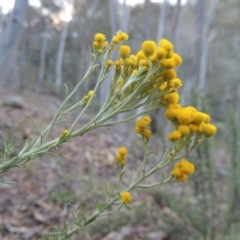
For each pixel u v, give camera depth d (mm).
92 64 1134
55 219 3588
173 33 11070
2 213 3543
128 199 1119
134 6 21328
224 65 28641
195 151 3314
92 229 3018
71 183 4516
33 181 4383
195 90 3512
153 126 5781
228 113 3623
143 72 999
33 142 1086
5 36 5195
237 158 3420
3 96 13172
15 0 5207
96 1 24359
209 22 17844
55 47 32156
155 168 1129
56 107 15086
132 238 3193
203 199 3354
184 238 3189
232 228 3018
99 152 6422
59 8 29547
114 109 1044
